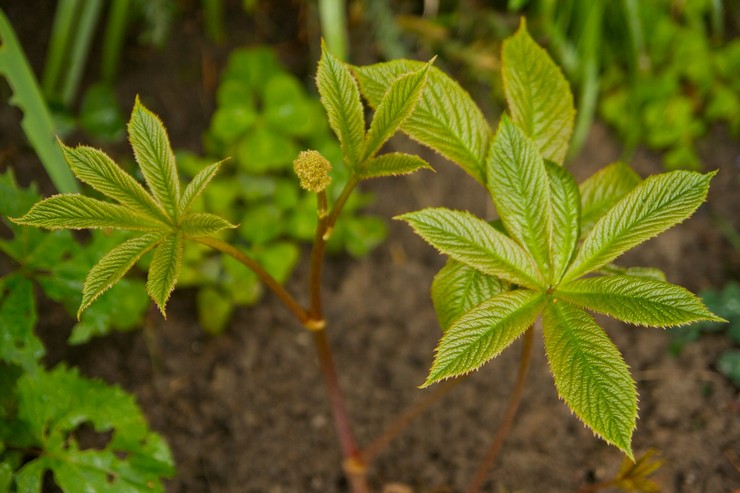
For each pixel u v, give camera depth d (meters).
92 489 0.93
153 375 1.12
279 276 1.14
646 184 0.76
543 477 1.04
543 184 0.77
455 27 1.38
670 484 1.01
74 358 1.11
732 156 1.32
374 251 1.25
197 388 1.11
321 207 0.77
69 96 1.20
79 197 0.75
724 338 1.11
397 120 0.76
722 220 1.24
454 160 0.81
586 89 1.24
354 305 1.19
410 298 1.20
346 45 1.36
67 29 1.19
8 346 0.92
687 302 0.73
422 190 1.31
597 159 1.33
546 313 0.76
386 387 1.12
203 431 1.08
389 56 1.33
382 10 1.33
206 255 1.14
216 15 1.35
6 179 0.94
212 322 1.13
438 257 1.25
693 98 1.33
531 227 0.78
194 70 1.38
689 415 1.06
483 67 1.34
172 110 1.34
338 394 0.95
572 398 0.73
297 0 1.43
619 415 0.72
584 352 0.74
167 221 0.77
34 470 0.93
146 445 0.95
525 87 0.83
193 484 1.05
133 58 1.38
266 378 1.12
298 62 1.40
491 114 1.35
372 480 1.05
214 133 1.21
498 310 0.75
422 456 1.06
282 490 1.05
